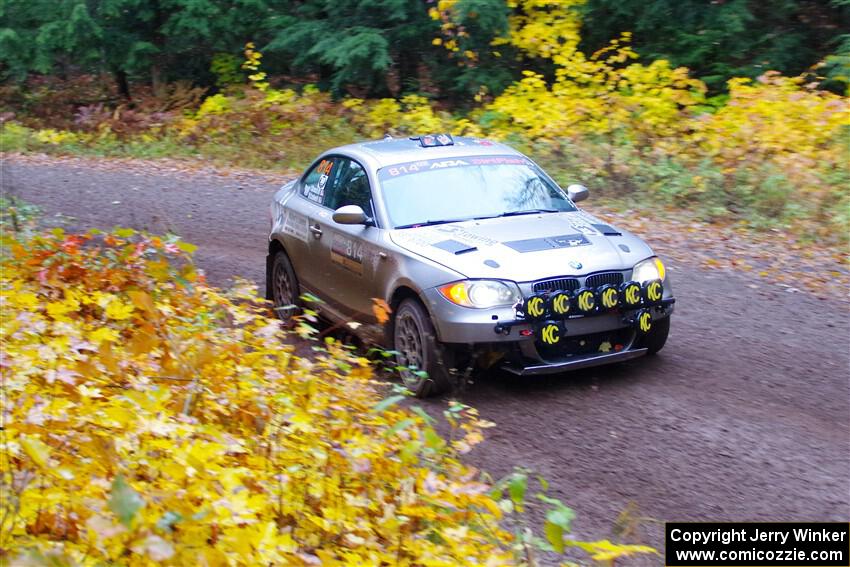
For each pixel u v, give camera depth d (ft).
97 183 53.72
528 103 53.93
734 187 40.45
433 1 58.85
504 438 19.54
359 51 57.57
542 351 21.20
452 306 20.94
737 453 18.28
